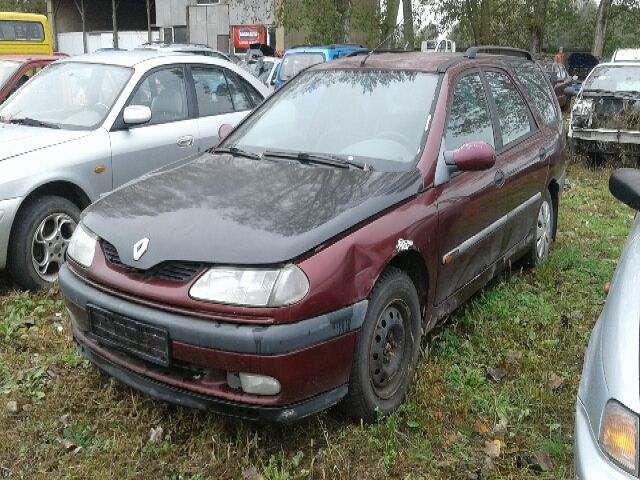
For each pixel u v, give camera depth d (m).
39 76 6.48
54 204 5.23
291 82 4.84
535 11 26.70
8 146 5.22
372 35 22.44
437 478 3.14
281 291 2.92
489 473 3.17
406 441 3.37
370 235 3.31
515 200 4.92
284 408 2.98
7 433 3.41
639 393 2.15
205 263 3.03
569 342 4.48
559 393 3.90
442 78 4.32
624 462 2.13
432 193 3.82
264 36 31.64
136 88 6.05
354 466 3.19
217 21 33.47
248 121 4.67
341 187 3.56
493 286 5.34
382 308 3.39
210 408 3.06
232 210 3.30
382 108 4.27
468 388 3.83
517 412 3.67
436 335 4.38
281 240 3.03
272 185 3.61
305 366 2.98
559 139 5.91
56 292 5.16
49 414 3.57
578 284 5.61
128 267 3.21
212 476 3.11
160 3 35.78
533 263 5.73
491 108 4.79
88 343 3.46
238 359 2.92
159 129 6.10
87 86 6.14
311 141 4.23
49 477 3.11
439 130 4.03
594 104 11.38
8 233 4.95
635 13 31.44
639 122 10.85
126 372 3.29
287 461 3.20
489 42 24.44
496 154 4.67
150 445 3.30
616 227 7.59
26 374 3.96
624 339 2.33
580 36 36.12
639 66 12.22
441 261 3.93
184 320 3.00
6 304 4.95
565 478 3.13
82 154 5.43
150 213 3.38
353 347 3.19
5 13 12.84
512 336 4.54
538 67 6.13
